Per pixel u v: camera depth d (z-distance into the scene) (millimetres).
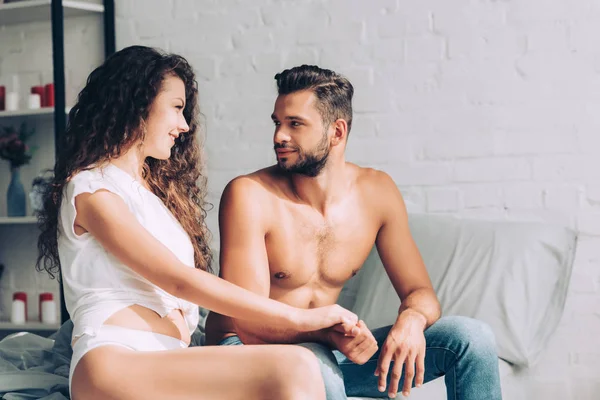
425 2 3080
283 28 3271
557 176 2932
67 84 3717
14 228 3986
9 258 3986
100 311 1649
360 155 3154
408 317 1868
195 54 3398
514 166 2975
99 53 3656
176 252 1820
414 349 1804
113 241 1662
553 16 2941
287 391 1490
